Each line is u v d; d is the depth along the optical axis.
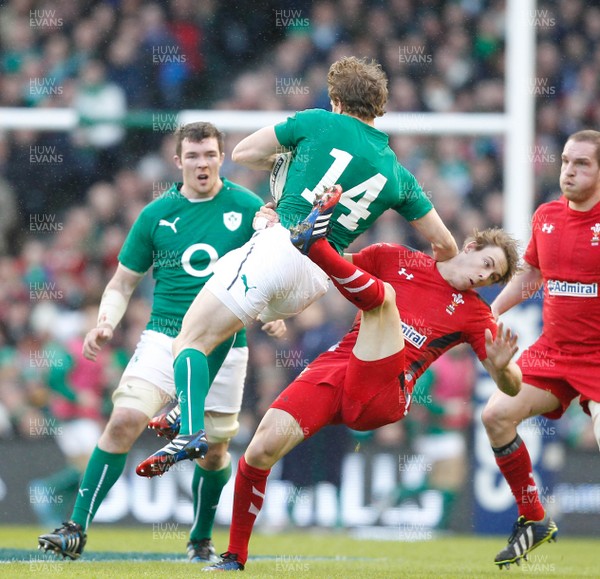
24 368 35.38
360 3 46.41
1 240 42.66
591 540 32.19
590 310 20.11
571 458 32.81
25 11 45.44
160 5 45.97
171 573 17.22
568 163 19.64
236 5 46.12
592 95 46.84
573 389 20.95
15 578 15.92
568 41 47.19
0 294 38.94
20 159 43.59
